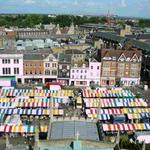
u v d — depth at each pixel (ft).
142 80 530.27
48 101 372.17
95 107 363.76
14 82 456.45
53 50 583.17
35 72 484.74
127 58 486.79
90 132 188.44
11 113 332.39
